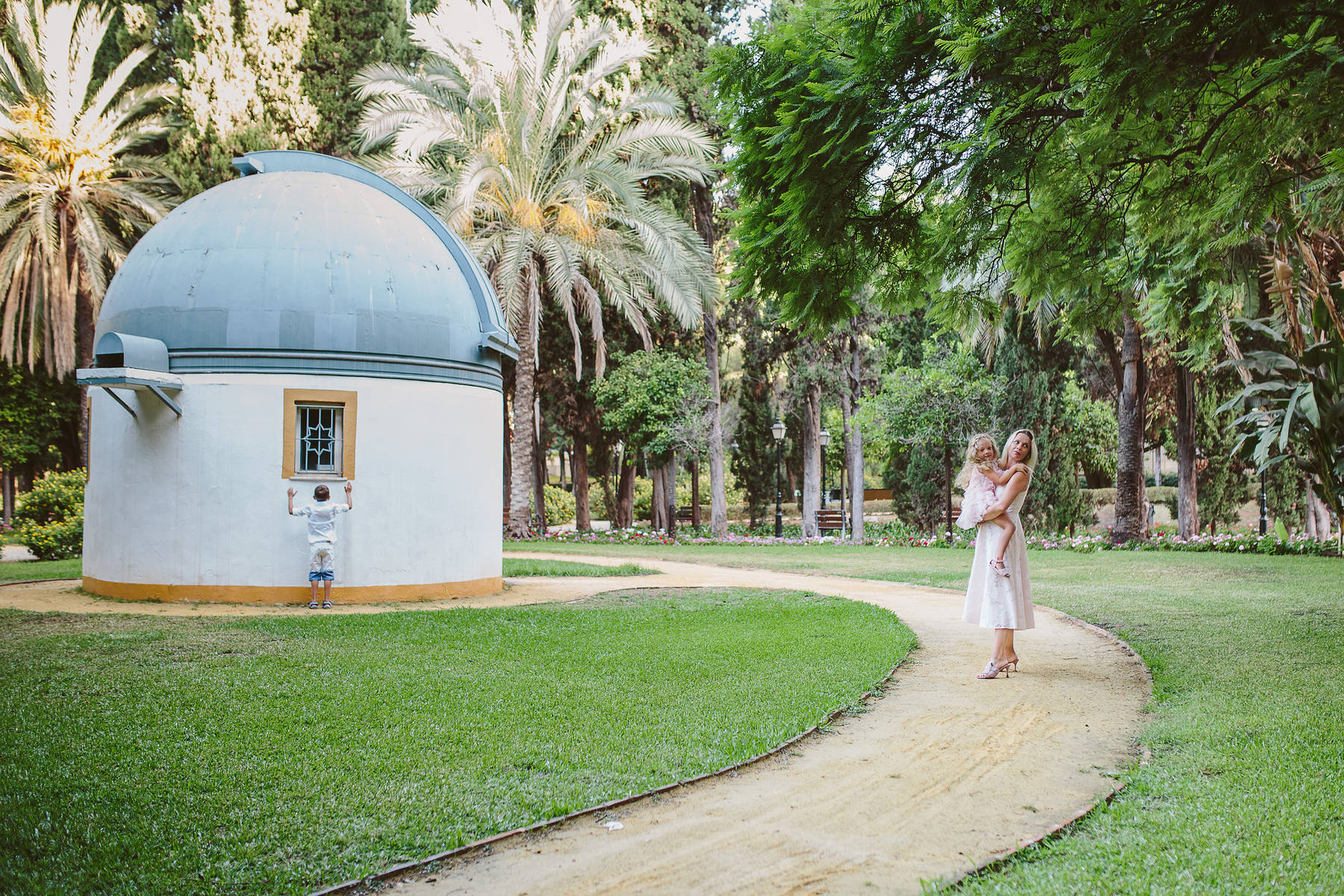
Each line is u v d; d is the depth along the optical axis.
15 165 25.80
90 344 27.86
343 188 13.51
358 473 12.34
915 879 3.52
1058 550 20.94
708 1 29.95
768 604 11.90
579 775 4.75
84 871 3.59
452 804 4.34
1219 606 10.73
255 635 9.23
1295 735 5.17
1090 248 8.51
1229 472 29.52
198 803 4.35
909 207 7.70
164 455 12.12
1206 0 4.98
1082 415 29.50
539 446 35.25
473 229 25.23
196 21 27.08
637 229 25.09
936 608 11.58
